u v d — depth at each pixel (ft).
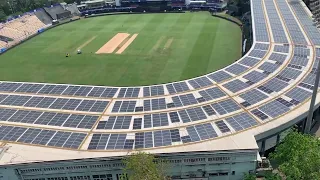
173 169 168.76
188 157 164.14
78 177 170.91
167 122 189.37
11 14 556.51
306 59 258.78
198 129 180.96
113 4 583.99
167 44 392.68
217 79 236.22
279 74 237.04
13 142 180.45
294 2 414.41
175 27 463.83
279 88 218.18
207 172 169.48
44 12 542.16
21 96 230.07
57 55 382.83
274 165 179.32
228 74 242.37
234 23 468.34
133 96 221.87
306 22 341.41
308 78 228.84
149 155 153.28
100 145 172.96
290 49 278.46
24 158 167.22
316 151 147.95
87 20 538.06
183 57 348.18
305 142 154.51
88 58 365.40
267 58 263.90
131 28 474.08
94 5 580.71
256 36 308.81
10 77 329.72
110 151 168.04
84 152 168.45
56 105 215.92
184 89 225.97
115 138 177.99
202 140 171.63
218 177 171.12
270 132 179.73
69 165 165.37
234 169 167.94
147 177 143.95
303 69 242.37
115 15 559.38
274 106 198.49
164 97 217.77
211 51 360.69
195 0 567.18
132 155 152.66
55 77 321.93
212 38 405.39
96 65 344.08
